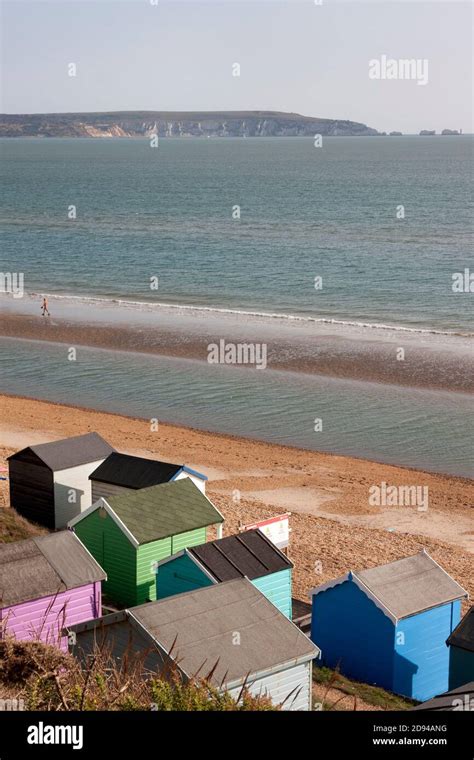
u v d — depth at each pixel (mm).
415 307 74188
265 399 51219
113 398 52219
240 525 30562
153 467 31156
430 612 22609
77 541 23625
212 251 103812
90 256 102688
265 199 170250
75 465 32500
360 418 47719
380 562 30594
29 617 21469
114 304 77188
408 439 44688
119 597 26719
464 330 66312
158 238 116125
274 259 97750
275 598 24297
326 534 33281
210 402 50906
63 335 66812
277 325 68125
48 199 177375
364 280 85500
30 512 32969
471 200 164250
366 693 21219
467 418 47562
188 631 17047
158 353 61344
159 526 26812
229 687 15930
